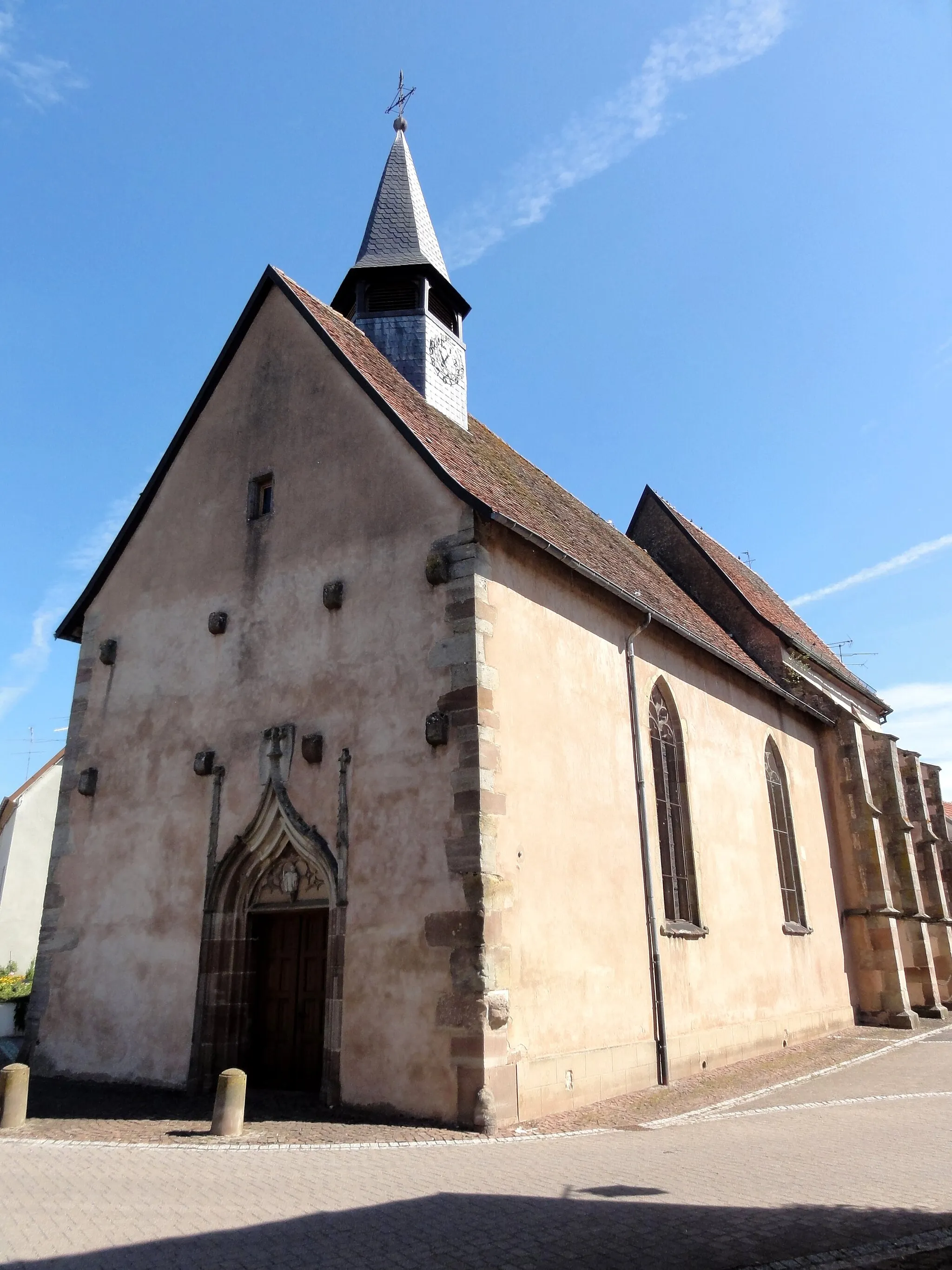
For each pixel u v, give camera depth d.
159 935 11.95
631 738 13.16
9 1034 16.98
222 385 14.47
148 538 14.52
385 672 10.94
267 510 13.28
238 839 11.51
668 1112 10.10
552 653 11.72
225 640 12.80
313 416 12.99
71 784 13.79
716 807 15.48
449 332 16.95
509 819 10.09
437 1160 7.55
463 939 9.38
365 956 9.98
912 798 24.22
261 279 14.23
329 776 10.98
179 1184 6.71
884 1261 5.19
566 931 10.66
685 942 13.36
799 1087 11.91
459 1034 9.13
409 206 17.95
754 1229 5.75
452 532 10.95
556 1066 9.96
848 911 20.59
